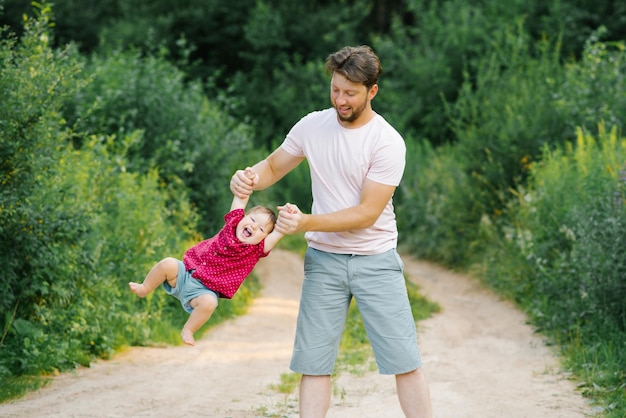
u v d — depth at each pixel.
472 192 16.55
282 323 11.82
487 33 23.62
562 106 15.19
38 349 7.82
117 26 26.44
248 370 8.53
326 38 27.12
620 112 13.77
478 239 16.05
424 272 17.06
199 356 9.19
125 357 8.93
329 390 5.10
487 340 10.18
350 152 4.88
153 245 10.52
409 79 25.34
